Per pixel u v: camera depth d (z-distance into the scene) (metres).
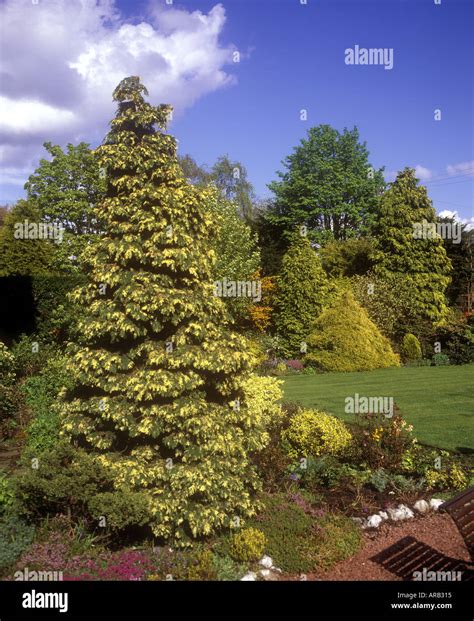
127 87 6.60
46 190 27.80
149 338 6.28
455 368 20.53
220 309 6.58
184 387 5.93
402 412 12.55
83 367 6.17
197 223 6.57
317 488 7.61
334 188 36.53
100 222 6.55
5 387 11.03
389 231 28.47
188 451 5.83
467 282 33.81
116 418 5.89
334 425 8.70
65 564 5.09
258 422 6.65
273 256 32.47
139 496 5.48
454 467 7.89
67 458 5.83
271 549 5.67
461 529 4.86
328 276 30.66
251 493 6.74
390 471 8.11
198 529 5.56
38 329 17.28
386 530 6.43
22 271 20.38
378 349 21.56
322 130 37.59
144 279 6.08
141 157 6.33
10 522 5.52
